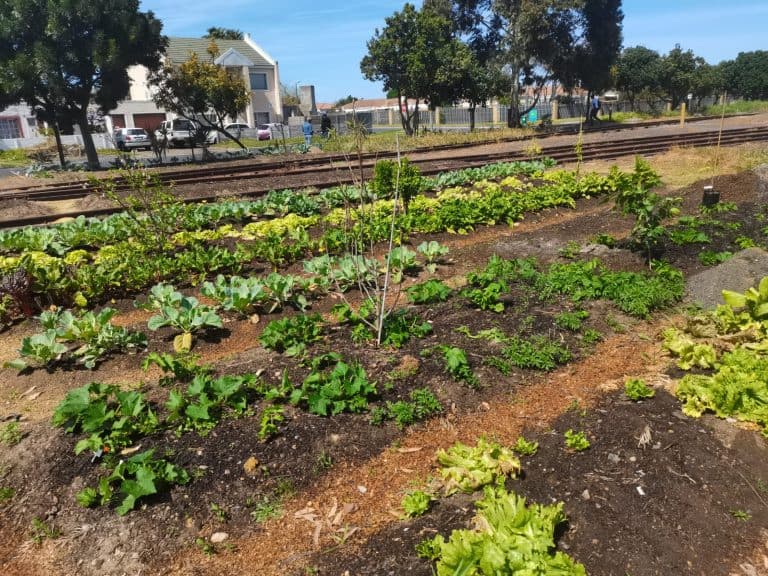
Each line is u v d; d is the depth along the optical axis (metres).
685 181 14.59
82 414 4.61
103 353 6.25
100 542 3.79
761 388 4.58
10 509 4.11
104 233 10.29
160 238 9.25
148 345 6.46
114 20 25.86
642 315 6.62
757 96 66.81
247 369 5.37
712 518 3.71
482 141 28.36
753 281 6.78
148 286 8.31
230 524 3.88
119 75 26.95
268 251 9.09
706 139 24.45
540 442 4.47
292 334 5.82
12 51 25.36
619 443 4.37
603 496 3.86
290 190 13.91
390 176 10.90
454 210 10.95
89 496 4.02
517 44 37.06
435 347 5.65
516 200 11.89
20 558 3.76
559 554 3.19
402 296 7.54
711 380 4.86
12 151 38.38
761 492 3.94
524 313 6.55
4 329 7.20
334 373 4.92
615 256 8.60
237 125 47.12
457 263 8.97
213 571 3.56
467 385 5.16
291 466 4.29
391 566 3.42
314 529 3.81
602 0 37.22
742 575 3.34
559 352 5.74
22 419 5.11
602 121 46.22
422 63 32.22
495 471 4.01
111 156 35.12
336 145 9.32
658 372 5.45
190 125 29.81
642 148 21.98
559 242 9.61
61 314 7.28
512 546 3.22
